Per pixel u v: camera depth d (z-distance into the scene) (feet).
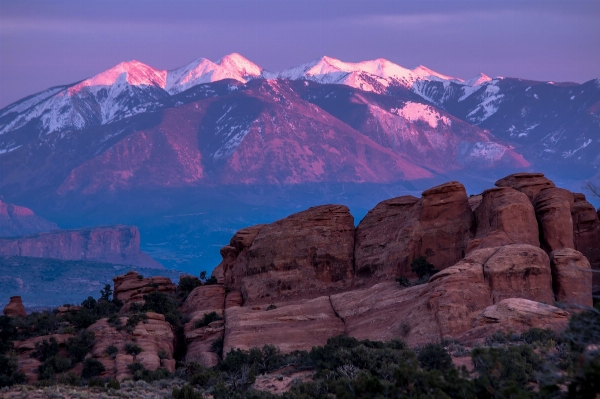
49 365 395.14
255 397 251.80
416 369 193.57
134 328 441.68
